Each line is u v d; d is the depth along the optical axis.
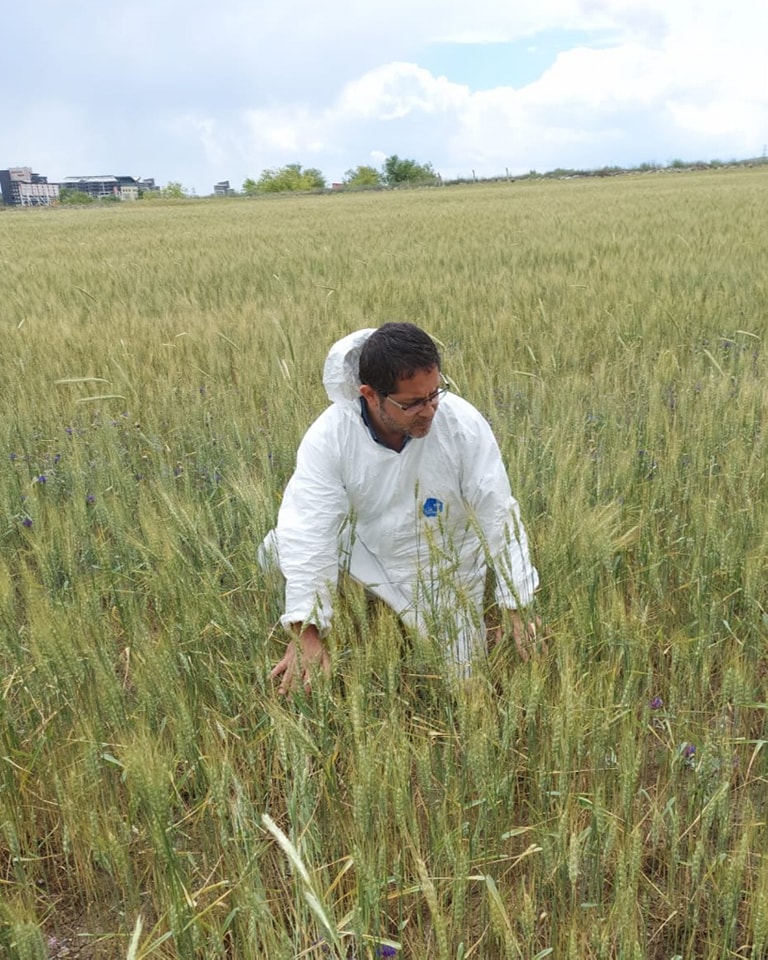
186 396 5.61
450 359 5.66
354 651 2.31
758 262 10.16
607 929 1.80
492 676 2.61
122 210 58.22
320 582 2.84
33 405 5.47
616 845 2.12
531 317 7.46
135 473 4.59
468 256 12.76
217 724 2.37
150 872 2.35
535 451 3.83
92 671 2.45
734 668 2.21
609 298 8.09
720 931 2.16
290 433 4.22
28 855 2.41
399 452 2.94
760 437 3.80
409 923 2.17
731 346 6.11
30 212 62.47
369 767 1.89
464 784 2.22
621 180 58.72
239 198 80.19
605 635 2.61
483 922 2.10
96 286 11.84
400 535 3.09
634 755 2.01
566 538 2.74
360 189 83.44
